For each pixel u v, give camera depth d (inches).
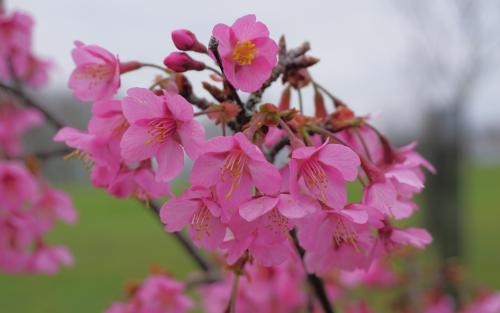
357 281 25.9
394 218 13.2
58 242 96.2
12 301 62.2
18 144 30.4
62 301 62.0
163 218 11.7
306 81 14.8
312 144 12.4
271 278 21.1
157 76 13.8
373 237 13.4
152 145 12.0
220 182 11.4
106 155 12.9
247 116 13.0
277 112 12.2
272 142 14.0
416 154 14.6
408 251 26.6
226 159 11.5
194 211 11.8
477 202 146.1
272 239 11.5
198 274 21.8
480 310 27.1
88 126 12.9
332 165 11.8
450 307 28.1
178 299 21.0
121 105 12.1
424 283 28.4
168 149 12.0
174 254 85.9
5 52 22.4
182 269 76.2
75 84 13.5
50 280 70.6
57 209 23.0
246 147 11.3
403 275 28.3
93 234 104.0
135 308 21.2
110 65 13.5
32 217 22.3
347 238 12.6
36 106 21.4
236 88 12.1
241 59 12.0
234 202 11.4
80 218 122.3
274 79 13.9
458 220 67.2
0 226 22.1
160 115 11.9
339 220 12.3
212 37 11.9
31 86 27.4
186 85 13.0
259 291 20.9
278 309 21.6
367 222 12.3
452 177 67.7
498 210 131.4
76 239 99.3
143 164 13.2
